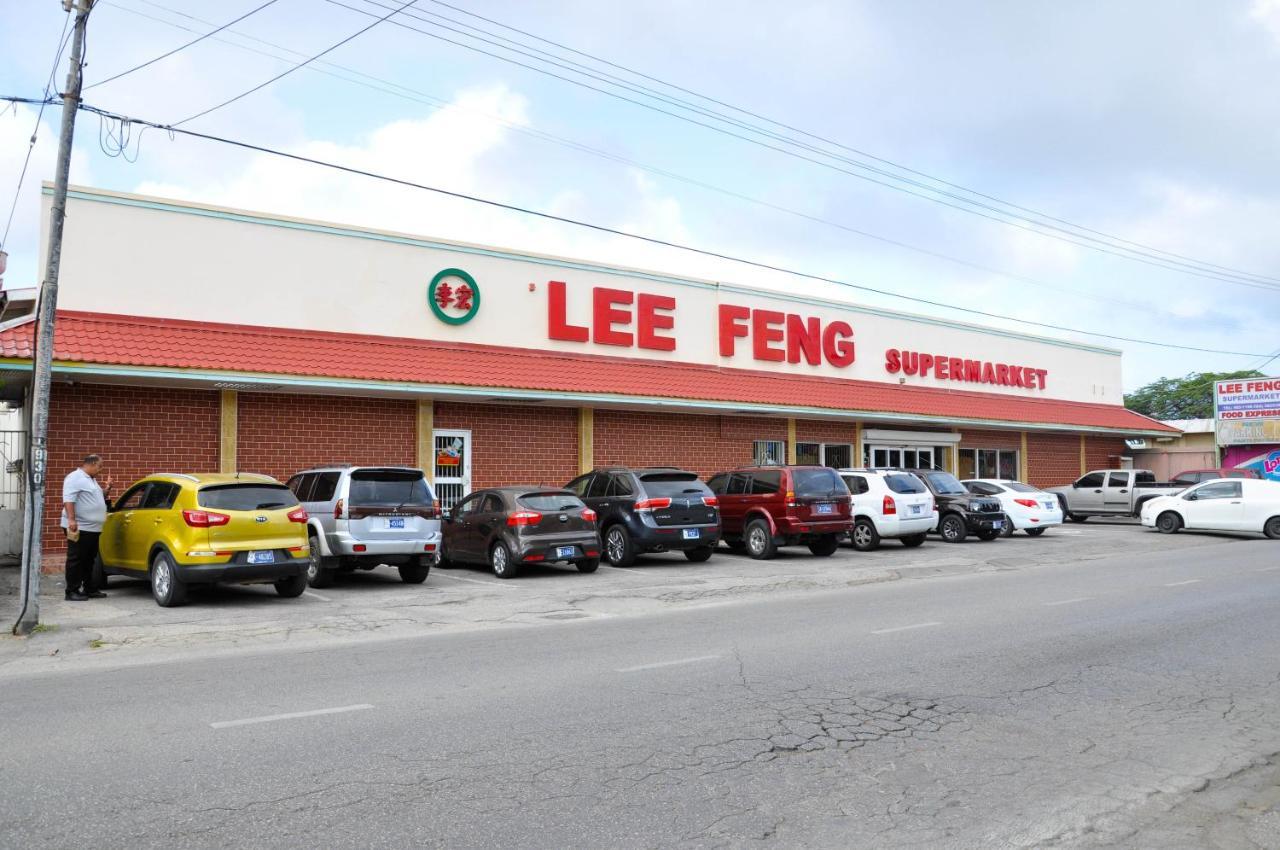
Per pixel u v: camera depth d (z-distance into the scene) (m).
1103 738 6.08
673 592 13.49
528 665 8.26
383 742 5.88
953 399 29.98
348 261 18.91
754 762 5.54
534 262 21.45
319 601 12.69
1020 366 33.44
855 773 5.36
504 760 5.53
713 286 24.78
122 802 4.81
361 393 18.41
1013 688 7.37
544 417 21.41
